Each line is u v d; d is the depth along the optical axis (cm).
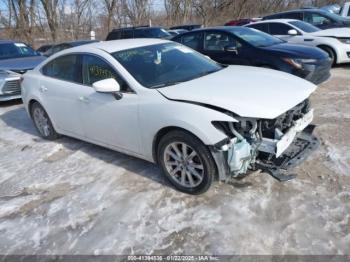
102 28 2655
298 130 337
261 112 290
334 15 1100
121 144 391
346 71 834
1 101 805
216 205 317
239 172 307
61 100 452
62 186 383
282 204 309
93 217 321
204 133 296
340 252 252
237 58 670
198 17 2925
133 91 357
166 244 278
